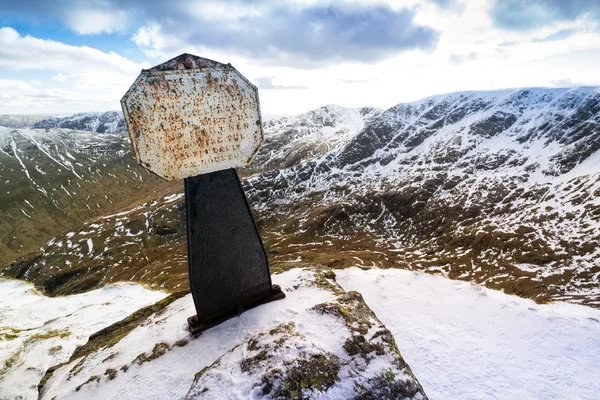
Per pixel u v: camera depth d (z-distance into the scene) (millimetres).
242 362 4914
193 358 5957
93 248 97938
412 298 10891
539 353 8219
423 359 7781
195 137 5547
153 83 5059
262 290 7043
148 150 5242
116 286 31250
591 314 9922
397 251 79125
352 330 5285
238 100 5750
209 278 6457
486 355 8016
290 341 5051
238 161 6066
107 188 165750
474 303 10461
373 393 4320
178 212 113000
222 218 6316
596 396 6906
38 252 102875
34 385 13852
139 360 6270
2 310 28953
